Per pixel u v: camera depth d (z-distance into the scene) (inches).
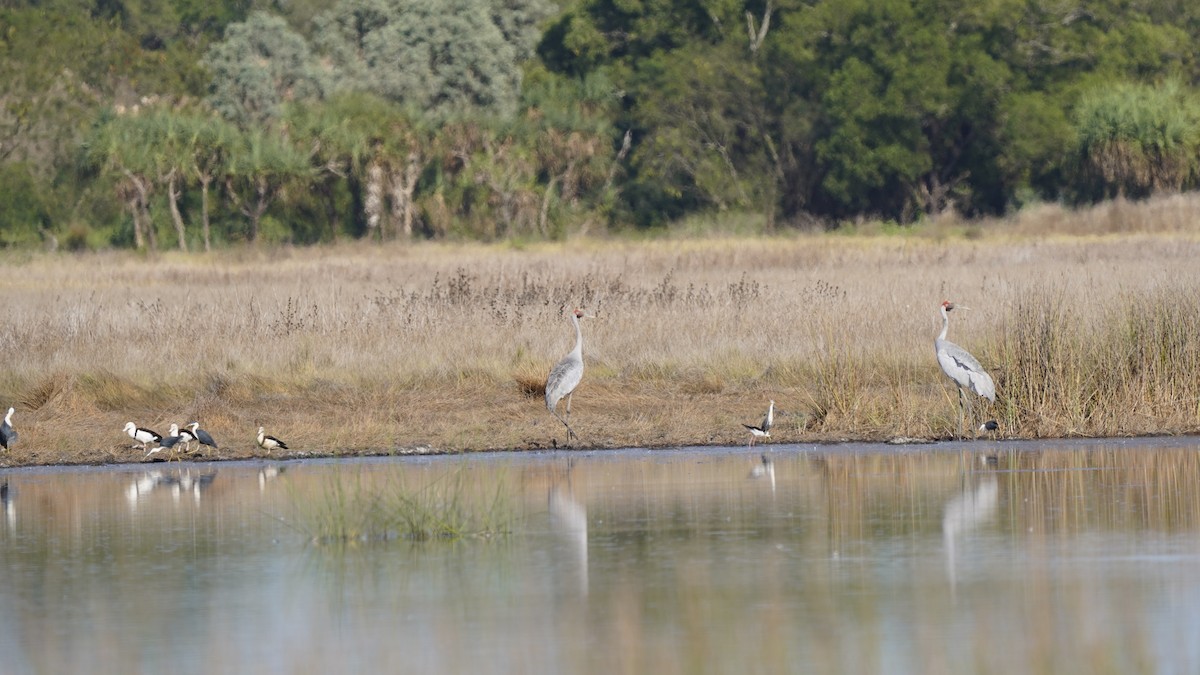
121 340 849.5
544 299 995.3
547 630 355.3
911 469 567.5
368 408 710.5
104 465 629.0
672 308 908.6
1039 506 488.7
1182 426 639.1
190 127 2172.7
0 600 394.9
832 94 2390.5
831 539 445.4
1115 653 327.6
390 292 1112.2
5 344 841.5
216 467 616.4
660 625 356.5
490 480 557.9
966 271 1183.6
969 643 336.8
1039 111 2330.2
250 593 397.1
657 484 545.6
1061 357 651.5
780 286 1065.5
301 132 2271.2
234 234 2368.4
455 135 2342.5
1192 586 382.0
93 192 2390.5
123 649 349.1
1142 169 2229.3
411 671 326.0
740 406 703.7
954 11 2421.3
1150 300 698.2
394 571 418.9
